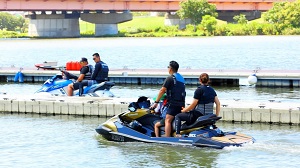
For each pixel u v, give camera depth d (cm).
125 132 3812
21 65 11881
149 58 13588
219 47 17612
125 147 3700
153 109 3747
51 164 3362
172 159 3394
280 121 4497
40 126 4522
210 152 3494
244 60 12588
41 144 3866
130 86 7288
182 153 3500
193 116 3631
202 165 3266
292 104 4722
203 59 13075
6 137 4106
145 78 7506
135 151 3594
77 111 5012
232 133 3744
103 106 4925
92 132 4238
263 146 3578
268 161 3294
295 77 6975
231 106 4634
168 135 3688
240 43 19825
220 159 3356
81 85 5316
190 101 5038
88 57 14250
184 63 12038
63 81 5491
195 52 15500
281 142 3728
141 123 3856
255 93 6481
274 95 6288
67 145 3822
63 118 4888
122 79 7581
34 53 16125
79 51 16700
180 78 3684
